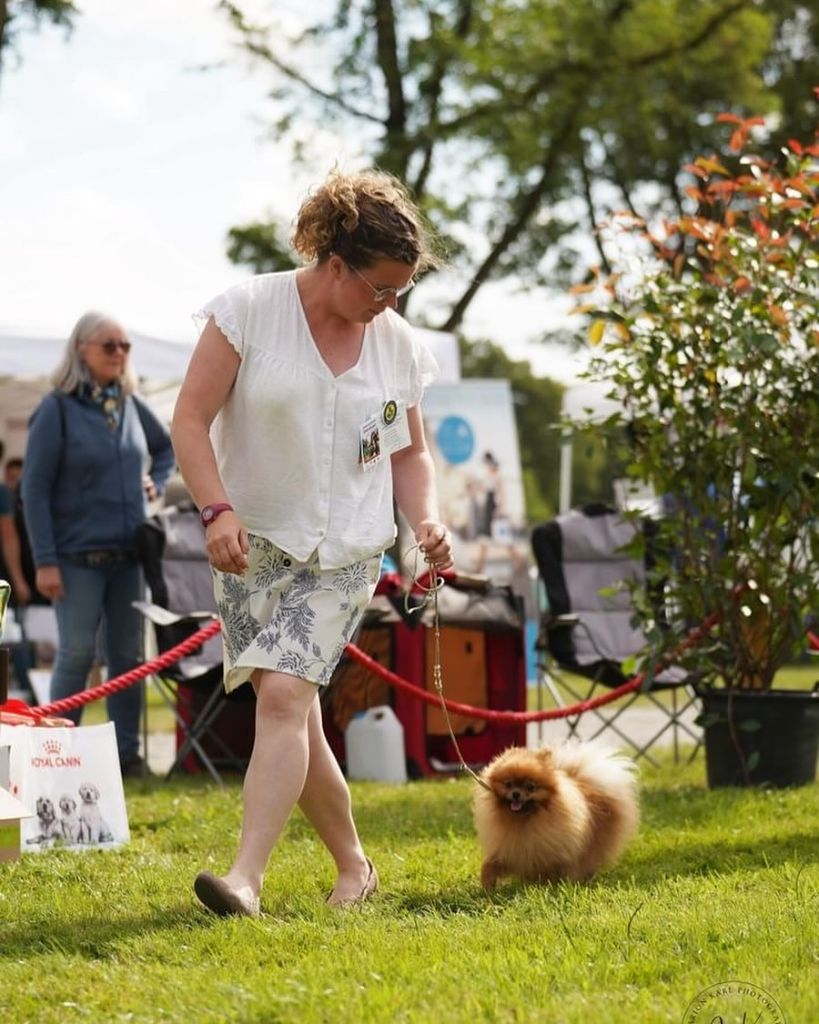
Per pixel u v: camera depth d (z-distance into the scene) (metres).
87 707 14.27
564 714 8.02
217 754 9.01
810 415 7.55
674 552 8.11
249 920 3.99
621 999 3.17
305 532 4.29
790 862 5.12
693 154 29.27
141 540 8.23
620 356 7.78
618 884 4.79
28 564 11.23
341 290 4.23
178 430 4.26
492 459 16.78
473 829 6.25
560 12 21.77
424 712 8.80
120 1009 3.26
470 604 8.88
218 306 4.32
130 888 4.77
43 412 8.06
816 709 7.63
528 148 22.31
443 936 3.86
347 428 4.33
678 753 9.72
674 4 22.27
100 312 8.19
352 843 4.62
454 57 21.31
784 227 7.75
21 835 5.51
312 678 4.23
